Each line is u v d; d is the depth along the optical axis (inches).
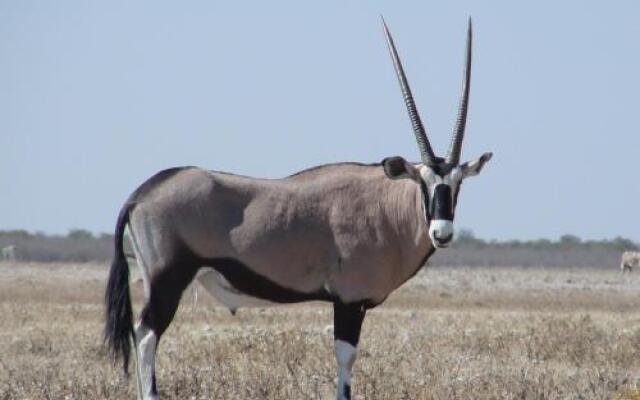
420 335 2475.4
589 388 1771.7
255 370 1859.0
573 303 4645.7
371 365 1927.9
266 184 1595.7
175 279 1571.1
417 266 1599.4
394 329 2691.9
